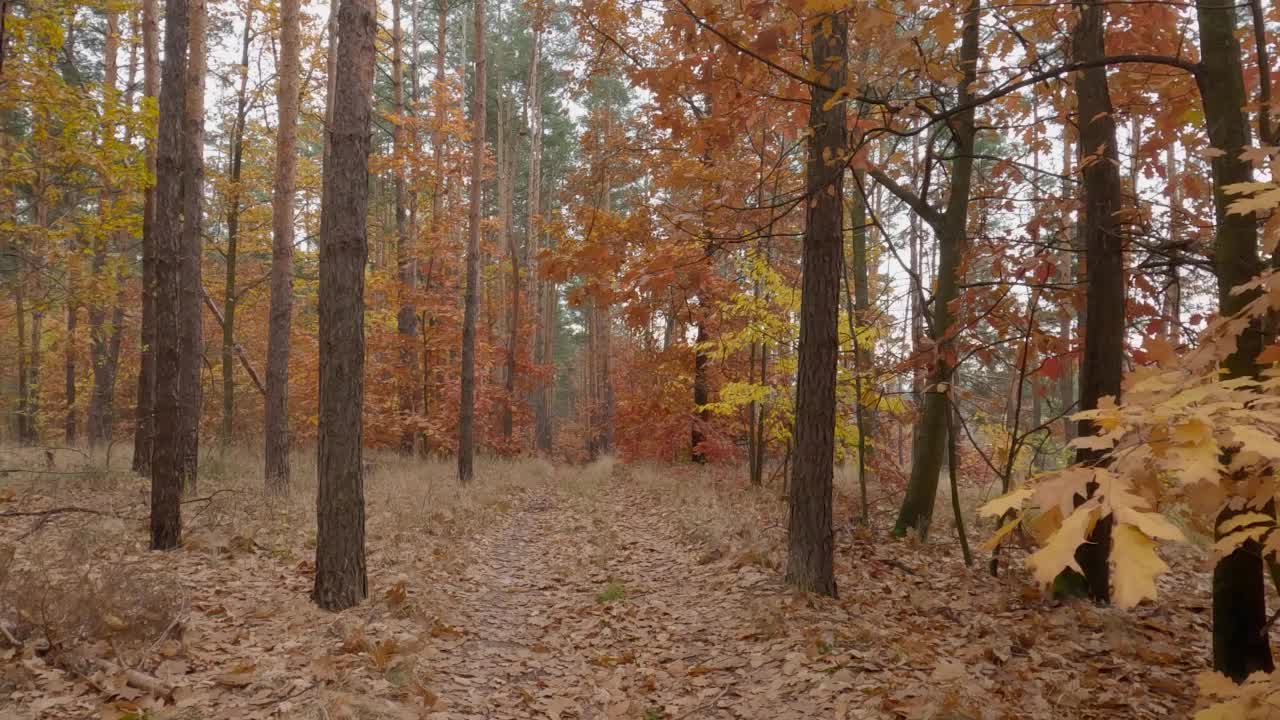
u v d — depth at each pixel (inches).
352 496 247.3
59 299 528.1
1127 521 39.1
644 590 289.3
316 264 862.5
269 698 166.9
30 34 343.9
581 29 283.4
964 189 338.3
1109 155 247.3
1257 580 157.0
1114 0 154.9
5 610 182.5
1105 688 179.8
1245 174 156.3
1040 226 283.3
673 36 173.2
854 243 518.3
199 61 421.4
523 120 1211.2
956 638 217.8
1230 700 59.3
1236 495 61.0
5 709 148.3
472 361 601.9
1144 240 246.5
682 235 258.2
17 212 569.3
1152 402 56.2
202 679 173.0
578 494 586.2
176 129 315.9
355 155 256.8
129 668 171.0
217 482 453.7
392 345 781.9
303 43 635.5
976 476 523.8
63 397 1059.3
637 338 1020.5
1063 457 449.7
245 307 906.7
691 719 178.2
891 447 479.5
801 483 262.8
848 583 274.1
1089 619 228.1
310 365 820.0
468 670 206.7
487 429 921.5
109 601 191.9
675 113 199.8
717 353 499.8
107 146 392.5
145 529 322.0
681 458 791.7
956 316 305.7
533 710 184.5
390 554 313.0
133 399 967.6
